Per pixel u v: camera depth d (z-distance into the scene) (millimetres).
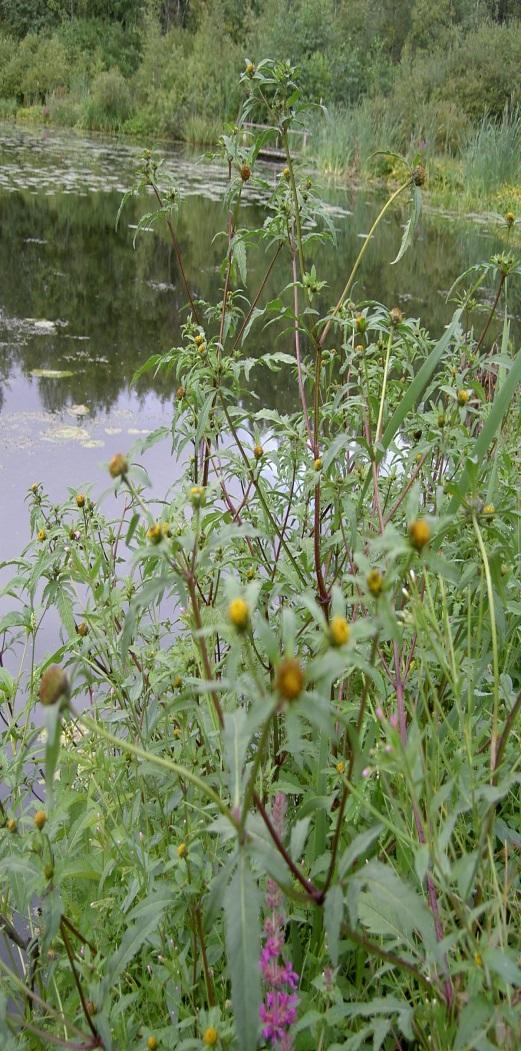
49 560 2025
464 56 20391
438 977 1327
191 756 1807
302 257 2293
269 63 2230
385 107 18844
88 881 1898
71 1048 1321
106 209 12219
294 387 5590
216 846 1636
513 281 8453
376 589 1072
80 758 1995
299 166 2449
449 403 2248
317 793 1676
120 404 5539
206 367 2291
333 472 2193
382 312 2238
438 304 7672
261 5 27672
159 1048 1437
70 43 27328
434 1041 1238
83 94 25094
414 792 1189
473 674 1611
